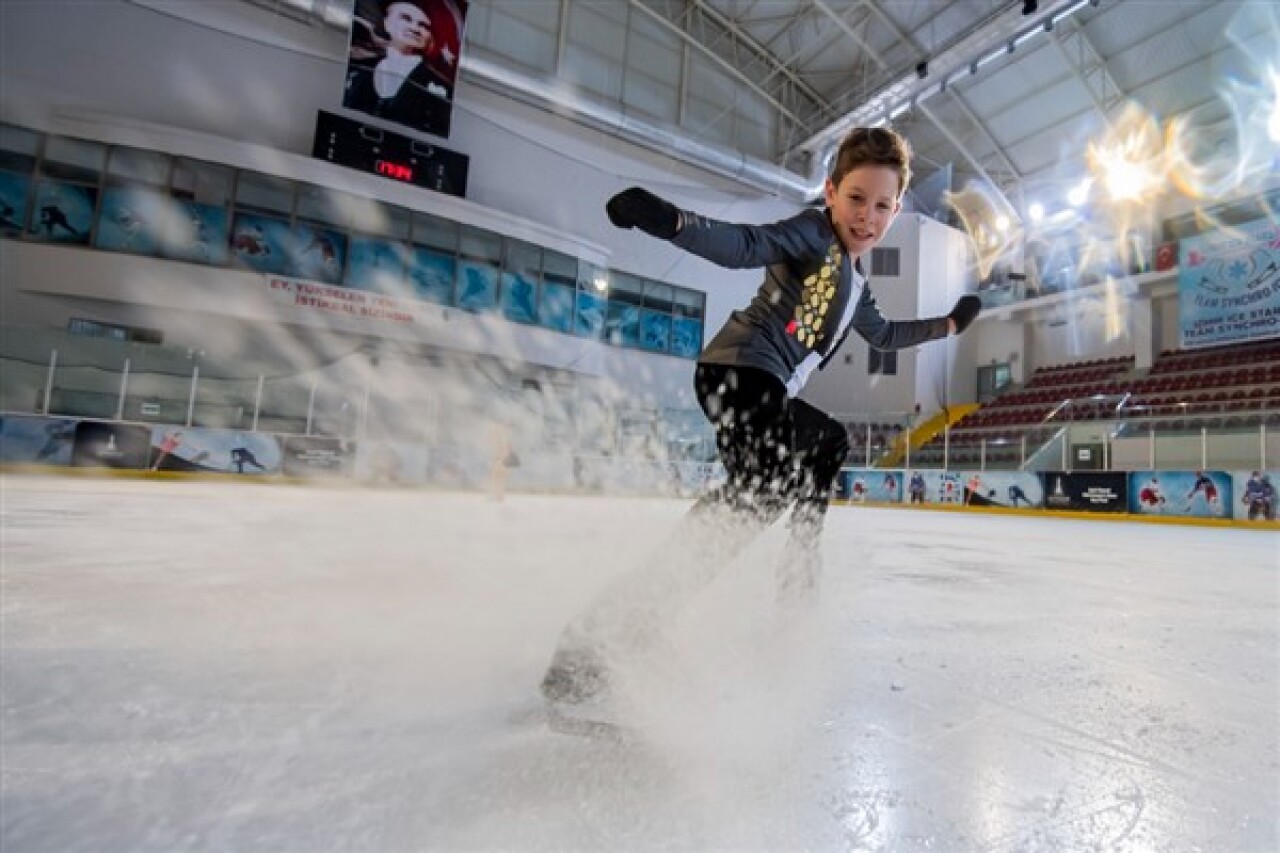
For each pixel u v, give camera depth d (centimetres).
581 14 1373
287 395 854
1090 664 112
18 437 695
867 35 1412
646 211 70
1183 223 1380
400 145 1120
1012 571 262
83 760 57
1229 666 115
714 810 54
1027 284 1664
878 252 1648
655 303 1430
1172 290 1369
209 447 777
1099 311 1508
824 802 57
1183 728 81
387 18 1100
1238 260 1220
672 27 1432
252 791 53
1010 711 85
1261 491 798
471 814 51
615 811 53
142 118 980
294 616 116
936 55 1282
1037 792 61
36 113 920
